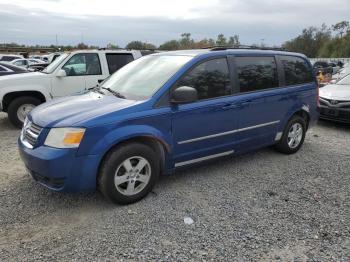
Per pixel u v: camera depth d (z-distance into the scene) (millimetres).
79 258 3152
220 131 4836
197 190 4578
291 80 5898
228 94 4910
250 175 5137
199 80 4617
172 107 4305
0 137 7398
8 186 4637
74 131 3695
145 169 4211
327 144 6910
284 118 5773
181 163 4578
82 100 4496
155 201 4246
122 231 3588
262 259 3168
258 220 3832
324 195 4492
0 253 3217
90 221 3779
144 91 4430
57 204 4145
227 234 3551
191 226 3691
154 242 3402
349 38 67500
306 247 3352
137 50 9734
